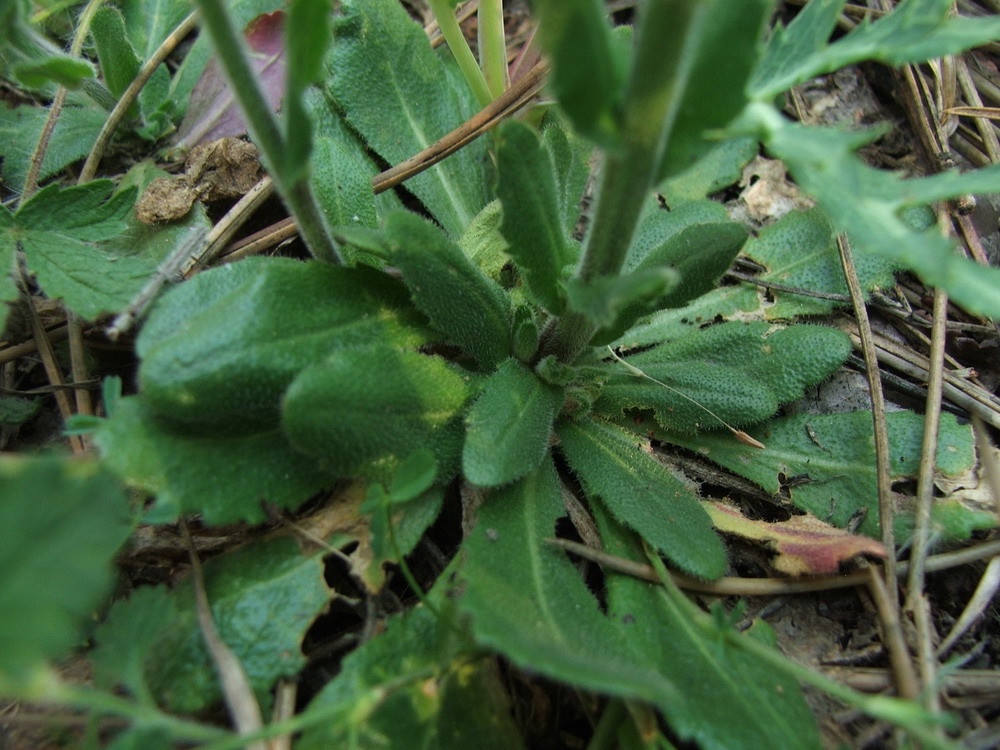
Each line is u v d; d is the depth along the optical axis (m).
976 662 0.08
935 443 0.09
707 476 0.10
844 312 0.11
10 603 0.05
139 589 0.07
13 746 0.07
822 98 0.13
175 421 0.07
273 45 0.12
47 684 0.05
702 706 0.07
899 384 0.11
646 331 0.11
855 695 0.06
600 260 0.07
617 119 0.06
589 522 0.09
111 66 0.11
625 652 0.07
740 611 0.08
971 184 0.06
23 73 0.09
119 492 0.05
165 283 0.09
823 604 0.09
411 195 0.12
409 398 0.08
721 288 0.11
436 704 0.07
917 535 0.09
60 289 0.09
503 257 0.10
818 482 0.10
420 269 0.08
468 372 0.09
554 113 0.11
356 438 0.08
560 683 0.08
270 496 0.08
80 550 0.05
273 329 0.08
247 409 0.07
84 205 0.09
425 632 0.07
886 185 0.06
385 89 0.11
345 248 0.09
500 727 0.07
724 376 0.10
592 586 0.09
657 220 0.11
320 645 0.08
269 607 0.08
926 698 0.07
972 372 0.11
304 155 0.06
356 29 0.11
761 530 0.09
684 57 0.06
